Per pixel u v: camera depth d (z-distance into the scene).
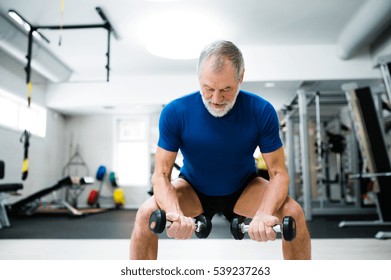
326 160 6.39
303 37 4.18
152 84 5.34
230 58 0.96
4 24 3.50
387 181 3.25
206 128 1.10
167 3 3.28
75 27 3.71
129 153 6.45
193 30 3.55
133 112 6.27
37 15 3.50
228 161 1.15
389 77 2.84
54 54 4.55
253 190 1.18
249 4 3.36
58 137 6.18
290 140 4.92
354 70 4.38
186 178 1.26
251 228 0.88
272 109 1.11
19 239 2.56
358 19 3.46
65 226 3.45
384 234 2.47
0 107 4.54
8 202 4.66
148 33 3.57
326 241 2.39
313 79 4.39
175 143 1.13
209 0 3.26
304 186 4.12
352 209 4.78
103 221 3.94
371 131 3.31
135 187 6.27
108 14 3.50
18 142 4.86
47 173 5.75
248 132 1.10
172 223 0.86
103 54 4.55
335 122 6.49
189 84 5.30
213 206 1.29
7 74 4.56
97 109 5.98
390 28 3.83
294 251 1.02
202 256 1.89
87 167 6.34
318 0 3.31
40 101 5.43
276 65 4.42
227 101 1.00
